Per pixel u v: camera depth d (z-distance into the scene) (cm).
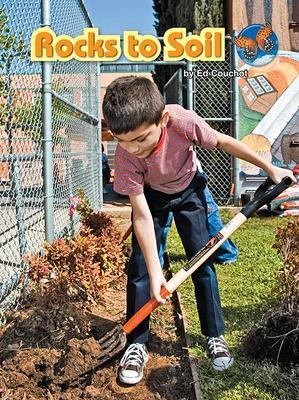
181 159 272
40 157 420
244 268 472
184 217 286
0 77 362
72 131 604
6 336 301
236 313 351
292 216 802
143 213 261
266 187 273
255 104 897
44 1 427
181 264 487
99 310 370
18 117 379
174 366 285
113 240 432
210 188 910
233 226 258
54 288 320
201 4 883
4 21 355
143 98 220
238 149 271
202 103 898
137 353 279
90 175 782
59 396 254
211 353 282
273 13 879
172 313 367
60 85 523
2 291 348
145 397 255
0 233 416
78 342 269
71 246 339
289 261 288
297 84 893
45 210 411
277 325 281
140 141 227
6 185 390
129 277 290
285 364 273
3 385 257
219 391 252
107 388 264
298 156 903
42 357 273
